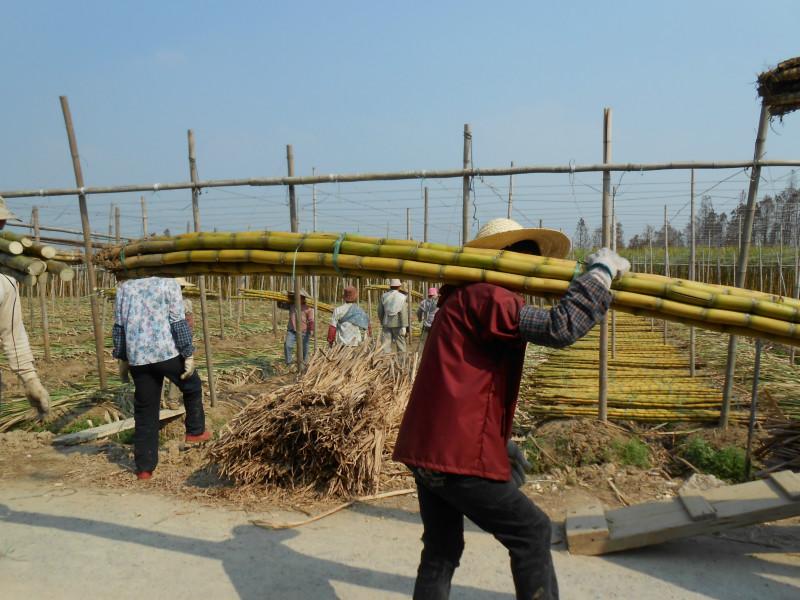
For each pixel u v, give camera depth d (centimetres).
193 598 309
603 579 321
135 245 344
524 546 237
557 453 506
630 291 280
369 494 451
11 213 357
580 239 1090
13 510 427
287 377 985
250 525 401
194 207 621
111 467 521
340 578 329
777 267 1619
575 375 813
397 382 554
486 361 233
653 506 375
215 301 2248
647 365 917
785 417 554
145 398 495
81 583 323
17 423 666
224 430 521
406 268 278
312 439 449
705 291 276
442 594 250
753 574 327
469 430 227
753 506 341
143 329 489
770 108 471
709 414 558
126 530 392
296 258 306
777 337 273
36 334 1470
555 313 220
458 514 255
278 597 310
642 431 552
